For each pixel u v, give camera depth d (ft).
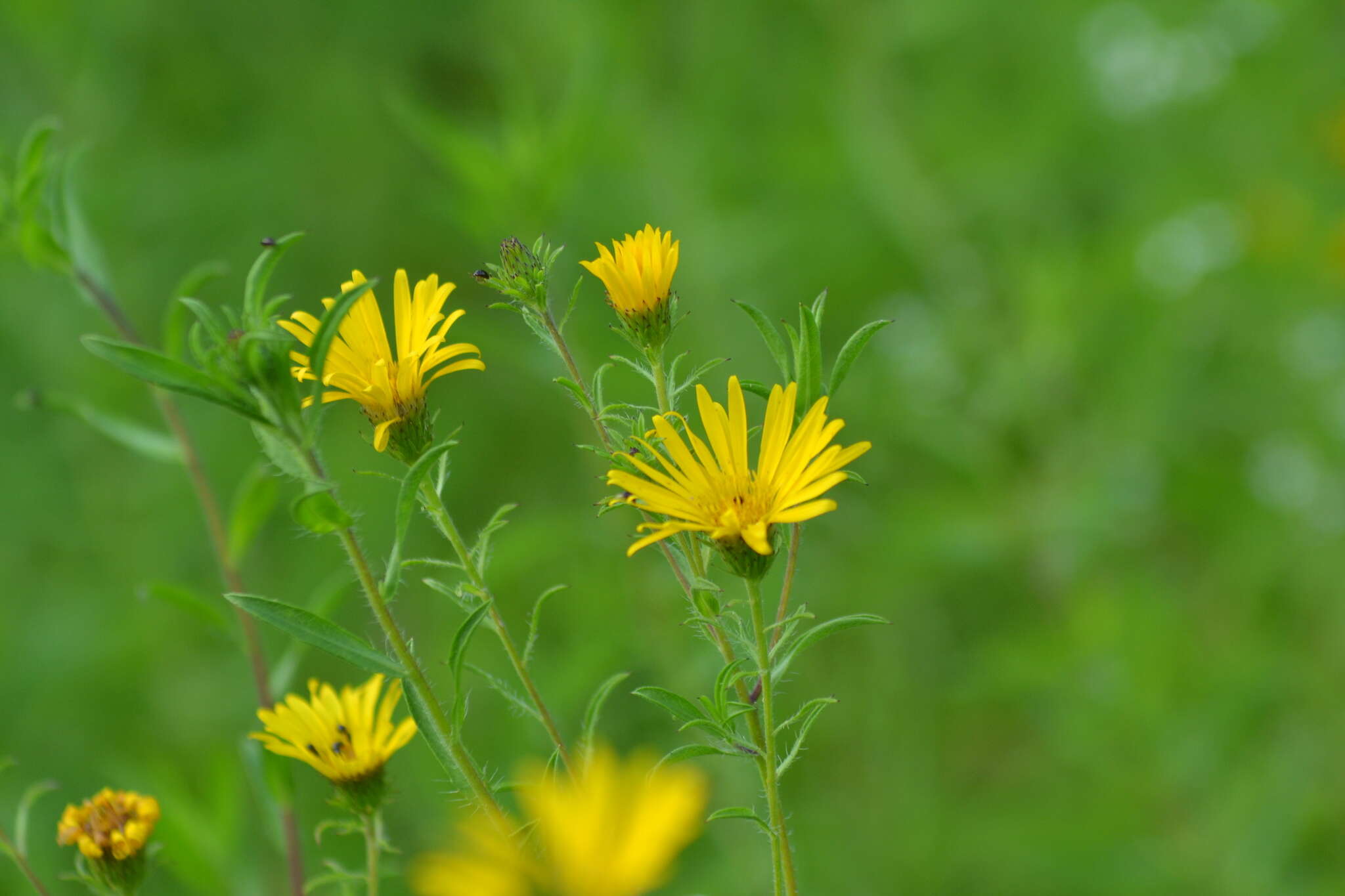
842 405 3.31
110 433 1.94
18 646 3.26
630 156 3.33
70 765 3.07
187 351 1.98
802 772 2.98
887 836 2.85
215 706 3.13
